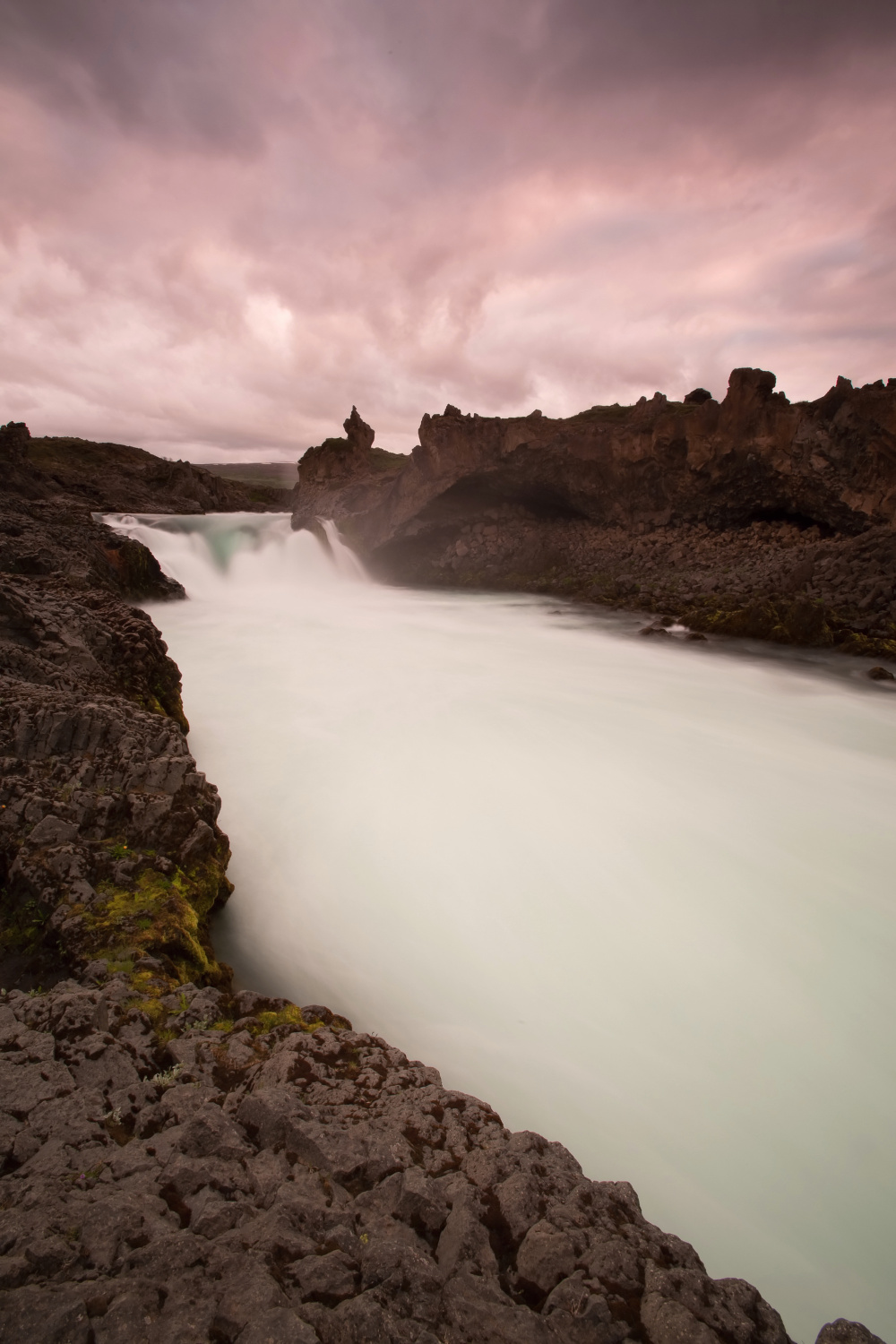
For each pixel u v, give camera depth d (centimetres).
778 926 868
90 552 2512
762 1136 611
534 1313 329
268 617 2803
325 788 1173
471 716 1564
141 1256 322
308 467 5759
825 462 2847
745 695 1822
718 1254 524
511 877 948
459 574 3906
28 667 1102
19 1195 361
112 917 666
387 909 877
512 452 3553
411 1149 438
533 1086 647
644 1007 740
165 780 862
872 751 1445
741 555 3103
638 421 3403
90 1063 479
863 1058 688
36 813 766
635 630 2698
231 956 787
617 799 1180
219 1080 500
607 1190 432
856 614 2394
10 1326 280
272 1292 309
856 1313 496
